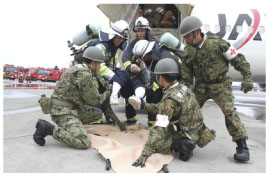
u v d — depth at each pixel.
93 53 2.48
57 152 2.35
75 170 1.91
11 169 1.92
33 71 29.61
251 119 4.89
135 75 3.26
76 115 2.52
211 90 2.39
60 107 2.46
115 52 3.55
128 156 2.13
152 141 1.93
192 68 2.53
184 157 2.18
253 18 7.14
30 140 2.76
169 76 2.07
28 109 5.34
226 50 2.25
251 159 2.31
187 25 2.21
